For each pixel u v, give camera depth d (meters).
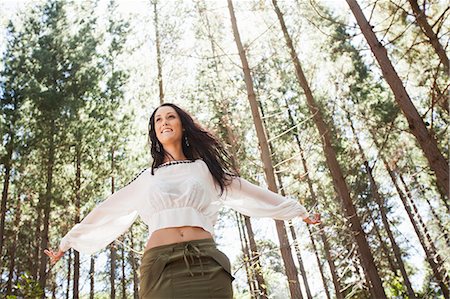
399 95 4.52
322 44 10.56
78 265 11.73
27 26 13.34
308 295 15.23
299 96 13.64
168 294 1.51
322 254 16.03
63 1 13.71
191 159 1.98
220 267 1.61
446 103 4.61
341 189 8.20
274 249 6.16
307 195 13.00
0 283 12.22
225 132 9.90
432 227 12.27
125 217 1.93
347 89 13.47
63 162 12.52
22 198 12.90
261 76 11.47
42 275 10.97
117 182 13.56
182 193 1.74
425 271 17.89
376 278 7.36
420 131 4.33
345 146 14.15
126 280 18.03
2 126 11.66
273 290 8.56
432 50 7.07
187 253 1.58
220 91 9.36
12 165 11.67
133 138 13.53
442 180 4.11
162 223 1.67
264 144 6.48
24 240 14.20
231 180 1.97
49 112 11.92
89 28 13.69
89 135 12.36
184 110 2.13
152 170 1.89
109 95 13.30
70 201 11.98
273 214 1.97
